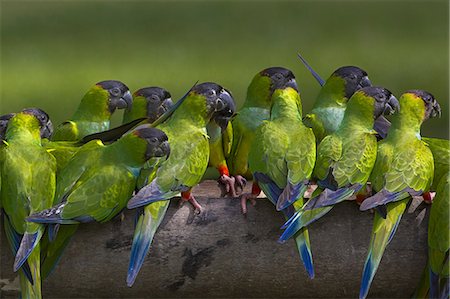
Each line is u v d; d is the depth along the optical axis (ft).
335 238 31.01
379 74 85.51
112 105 39.11
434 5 122.42
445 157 32.71
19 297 31.45
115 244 30.91
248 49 99.50
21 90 82.79
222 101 33.78
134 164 30.94
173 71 88.99
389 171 30.81
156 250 31.01
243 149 37.09
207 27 112.68
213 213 31.17
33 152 31.45
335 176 30.35
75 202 29.84
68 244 30.78
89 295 31.58
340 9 121.80
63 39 107.65
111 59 96.17
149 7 127.24
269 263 31.17
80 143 34.32
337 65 90.02
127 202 30.73
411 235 31.27
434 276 30.45
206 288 31.63
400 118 32.37
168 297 31.86
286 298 31.96
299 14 119.14
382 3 125.08
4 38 108.99
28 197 30.25
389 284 31.71
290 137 31.55
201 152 31.86
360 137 31.48
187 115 33.19
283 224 31.04
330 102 37.47
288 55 95.81
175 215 31.12
